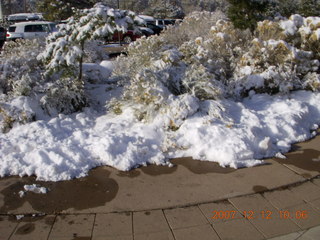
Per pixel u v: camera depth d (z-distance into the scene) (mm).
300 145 5184
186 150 4828
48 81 6730
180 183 4094
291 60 6992
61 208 3604
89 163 4461
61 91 6168
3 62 6695
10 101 5711
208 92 5723
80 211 3555
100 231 3252
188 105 5266
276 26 8055
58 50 6039
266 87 6727
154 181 4137
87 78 7676
